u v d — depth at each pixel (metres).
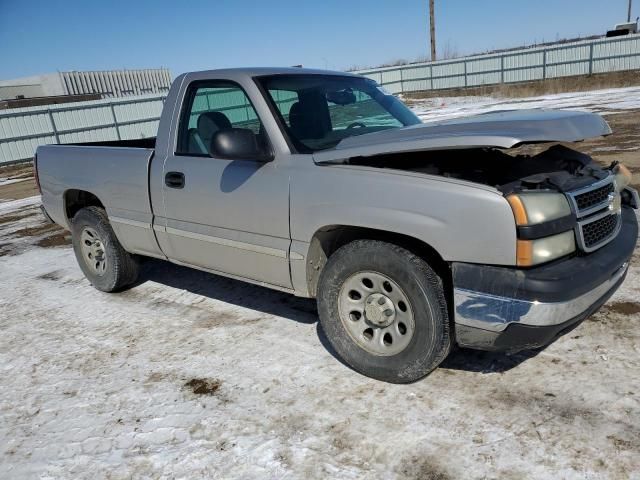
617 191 2.90
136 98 24.53
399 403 2.75
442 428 2.53
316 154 3.00
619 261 2.64
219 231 3.52
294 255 3.12
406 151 2.62
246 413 2.79
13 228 8.36
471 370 2.99
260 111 3.22
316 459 2.41
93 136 23.08
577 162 2.89
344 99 3.68
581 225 2.50
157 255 4.17
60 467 2.51
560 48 32.50
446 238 2.49
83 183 4.50
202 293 4.59
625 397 2.62
